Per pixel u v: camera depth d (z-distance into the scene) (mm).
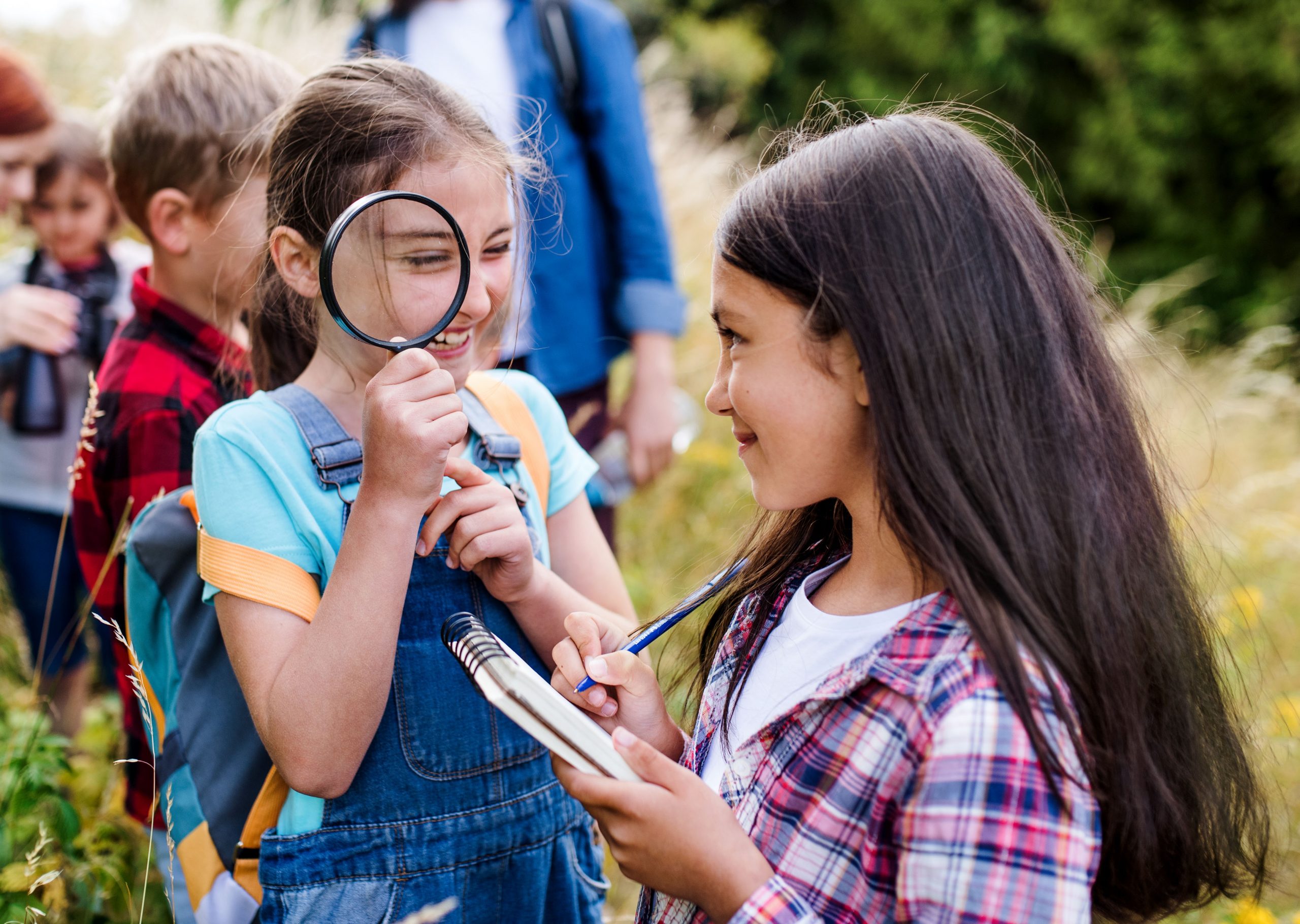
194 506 1299
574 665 1146
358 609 1051
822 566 1170
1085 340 995
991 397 919
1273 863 1665
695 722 1276
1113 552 947
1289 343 6367
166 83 1586
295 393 1212
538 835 1233
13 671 2389
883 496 947
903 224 936
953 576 892
